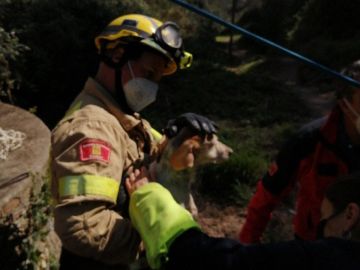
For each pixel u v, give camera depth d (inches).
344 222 55.8
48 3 414.0
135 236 59.5
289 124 407.8
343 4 719.7
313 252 48.7
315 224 90.8
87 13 433.1
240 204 251.8
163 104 476.1
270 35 927.7
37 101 392.8
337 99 85.4
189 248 51.1
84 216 56.9
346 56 613.0
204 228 231.6
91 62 421.1
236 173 264.7
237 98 508.7
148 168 68.7
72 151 60.2
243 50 932.0
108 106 68.5
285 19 924.6
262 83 575.2
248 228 103.3
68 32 399.9
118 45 69.1
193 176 69.2
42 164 147.6
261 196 99.0
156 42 68.8
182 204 66.5
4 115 187.3
